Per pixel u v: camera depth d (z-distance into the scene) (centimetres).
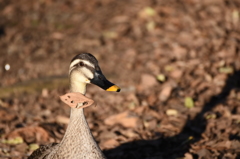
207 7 1705
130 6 1769
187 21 1603
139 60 1377
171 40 1487
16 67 1434
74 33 1661
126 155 834
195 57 1352
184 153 825
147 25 1596
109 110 1082
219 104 1026
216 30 1524
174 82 1194
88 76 614
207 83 1163
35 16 1878
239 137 863
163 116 1006
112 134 927
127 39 1537
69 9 1897
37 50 1568
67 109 1117
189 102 1049
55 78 1304
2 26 1800
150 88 1188
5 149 875
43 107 1131
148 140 895
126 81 1247
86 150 604
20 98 1191
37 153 670
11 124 1011
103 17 1738
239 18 1620
